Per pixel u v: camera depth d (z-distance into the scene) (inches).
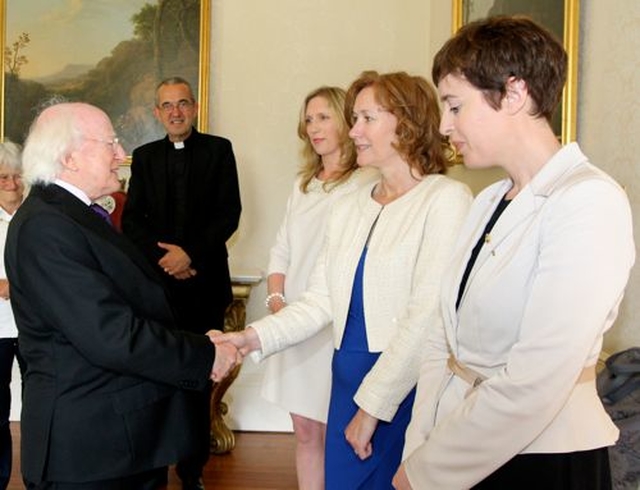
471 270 55.9
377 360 79.5
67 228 73.6
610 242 46.5
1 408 131.2
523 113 51.8
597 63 109.2
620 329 101.9
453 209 77.9
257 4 186.1
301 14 186.1
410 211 81.0
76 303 71.4
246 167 188.1
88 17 187.3
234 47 186.7
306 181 118.0
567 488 49.2
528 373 46.8
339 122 113.7
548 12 121.6
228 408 185.5
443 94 54.1
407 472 54.1
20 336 77.3
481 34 51.8
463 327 55.1
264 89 187.2
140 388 76.7
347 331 84.0
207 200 149.3
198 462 136.5
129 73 187.6
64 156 78.5
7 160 135.4
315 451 111.8
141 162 152.8
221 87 187.8
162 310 81.8
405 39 186.1
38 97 188.1
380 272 80.7
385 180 86.0
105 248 76.4
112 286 74.6
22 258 72.9
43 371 74.9
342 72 186.9
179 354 76.1
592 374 51.4
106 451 74.2
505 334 51.8
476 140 52.7
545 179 51.0
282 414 187.0
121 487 77.9
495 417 47.9
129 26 186.9
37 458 73.5
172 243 147.3
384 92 81.8
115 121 188.5
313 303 89.9
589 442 49.4
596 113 109.4
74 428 73.4
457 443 49.9
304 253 114.1
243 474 154.3
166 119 149.6
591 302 45.6
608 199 47.6
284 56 186.9
